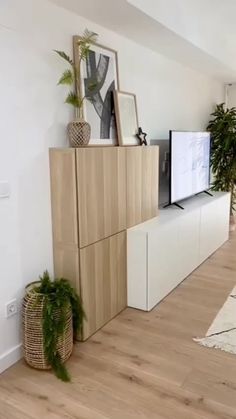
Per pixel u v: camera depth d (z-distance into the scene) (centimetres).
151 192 328
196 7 322
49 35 229
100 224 259
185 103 453
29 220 229
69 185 233
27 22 213
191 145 414
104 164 256
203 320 281
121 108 299
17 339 230
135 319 284
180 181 392
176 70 419
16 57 208
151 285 297
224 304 309
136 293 299
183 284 354
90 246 250
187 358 231
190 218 366
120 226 284
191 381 209
